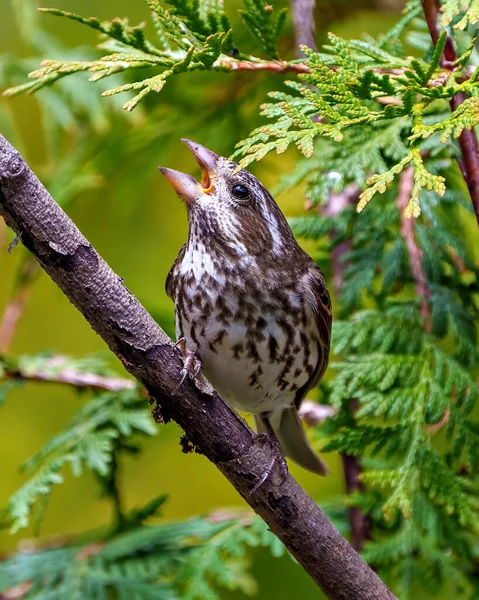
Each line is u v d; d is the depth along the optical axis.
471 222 9.98
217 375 8.58
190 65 7.00
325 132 6.31
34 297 13.79
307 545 6.66
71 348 13.85
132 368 6.30
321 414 10.41
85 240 6.03
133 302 6.17
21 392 13.39
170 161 12.67
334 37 6.84
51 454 9.60
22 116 13.60
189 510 13.34
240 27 10.84
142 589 8.98
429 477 7.88
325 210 10.16
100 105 11.49
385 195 9.46
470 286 8.97
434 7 7.18
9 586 9.31
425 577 8.50
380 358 8.36
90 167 12.13
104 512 13.24
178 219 13.58
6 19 13.19
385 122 8.69
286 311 8.44
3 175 5.73
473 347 8.64
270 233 8.61
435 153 8.79
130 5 12.53
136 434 10.60
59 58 11.85
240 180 8.55
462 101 6.89
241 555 9.06
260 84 11.15
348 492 9.22
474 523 7.70
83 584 9.14
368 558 8.20
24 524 8.79
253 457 6.54
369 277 9.12
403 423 8.06
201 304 8.35
